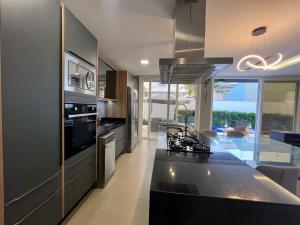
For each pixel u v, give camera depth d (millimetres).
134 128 5434
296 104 5820
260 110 5969
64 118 1733
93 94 2461
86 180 2318
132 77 5578
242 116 6301
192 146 1958
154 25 2318
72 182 1939
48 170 1517
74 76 1916
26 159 1262
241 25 2240
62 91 1683
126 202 2408
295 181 1709
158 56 3707
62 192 1742
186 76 2732
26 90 1242
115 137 3723
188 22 1893
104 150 2781
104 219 2047
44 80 1434
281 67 4133
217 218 895
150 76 6348
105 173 2822
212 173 1183
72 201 1951
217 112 6324
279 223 862
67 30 1751
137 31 2508
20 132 1202
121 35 2656
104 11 1998
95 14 2066
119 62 4262
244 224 882
